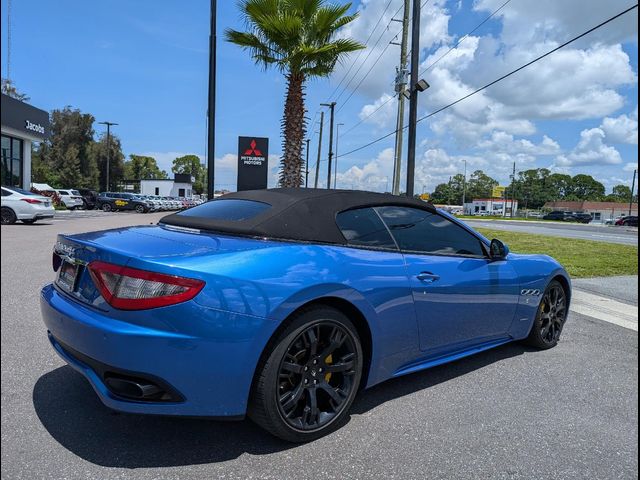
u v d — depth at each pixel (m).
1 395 3.14
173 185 71.38
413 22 13.47
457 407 3.24
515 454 2.66
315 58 13.66
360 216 3.27
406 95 19.06
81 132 68.50
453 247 3.72
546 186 152.25
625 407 3.30
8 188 17.83
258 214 3.06
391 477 2.41
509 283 3.99
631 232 35.44
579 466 2.56
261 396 2.53
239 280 2.47
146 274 2.39
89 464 2.41
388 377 3.19
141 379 2.36
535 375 3.88
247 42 13.70
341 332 2.82
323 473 2.42
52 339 2.94
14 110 26.08
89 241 2.82
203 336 2.36
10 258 8.92
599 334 5.15
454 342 3.62
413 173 13.80
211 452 2.57
